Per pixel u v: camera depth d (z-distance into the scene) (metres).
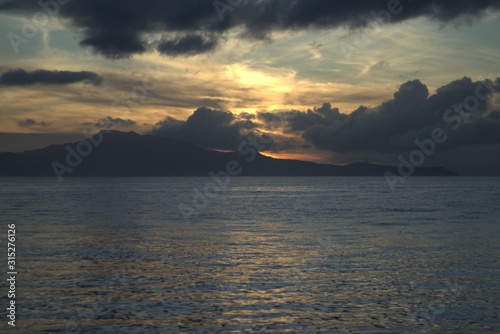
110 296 18.38
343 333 14.39
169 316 15.95
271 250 30.02
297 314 16.20
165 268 23.94
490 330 14.64
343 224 46.59
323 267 24.14
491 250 29.67
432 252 28.94
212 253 28.67
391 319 15.67
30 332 14.41
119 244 32.53
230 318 15.77
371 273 22.70
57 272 22.78
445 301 17.72
